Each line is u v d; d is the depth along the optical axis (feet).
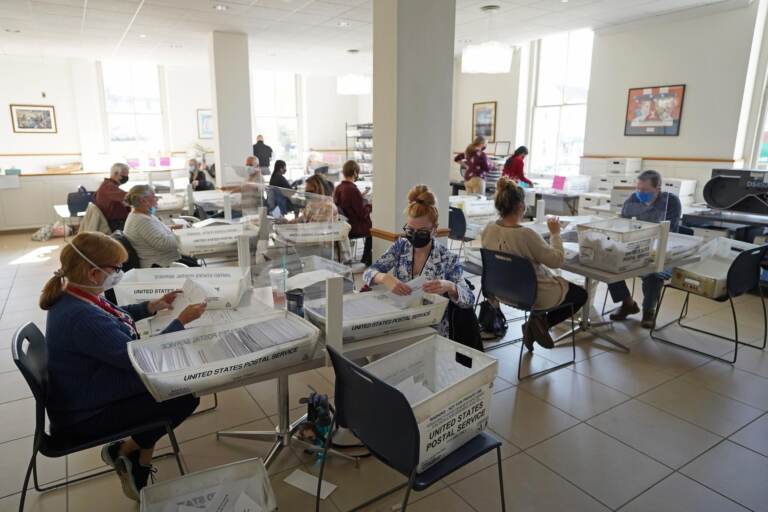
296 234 8.13
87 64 29.04
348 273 7.30
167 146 32.73
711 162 18.03
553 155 25.39
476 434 4.93
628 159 19.99
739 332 11.16
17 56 27.27
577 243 10.74
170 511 4.84
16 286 15.03
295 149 38.34
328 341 5.41
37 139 28.86
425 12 11.63
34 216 23.89
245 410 7.99
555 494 6.13
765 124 17.39
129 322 5.84
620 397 8.43
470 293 7.11
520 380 9.00
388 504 5.97
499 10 17.80
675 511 5.86
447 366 5.43
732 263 9.43
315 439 6.97
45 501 5.99
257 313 6.28
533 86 25.67
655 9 17.89
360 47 24.71
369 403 4.54
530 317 9.22
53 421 5.12
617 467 6.64
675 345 10.51
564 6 17.38
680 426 7.57
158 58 27.84
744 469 6.59
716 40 17.47
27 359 4.77
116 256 5.36
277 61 29.37
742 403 8.23
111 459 5.75
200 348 5.21
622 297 11.54
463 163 22.59
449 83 12.30
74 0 16.15
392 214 12.27
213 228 11.07
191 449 6.99
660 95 19.25
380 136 12.30
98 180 24.90
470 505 5.95
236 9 17.46
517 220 9.14
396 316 5.89
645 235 9.29
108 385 5.15
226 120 21.80
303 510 5.86
